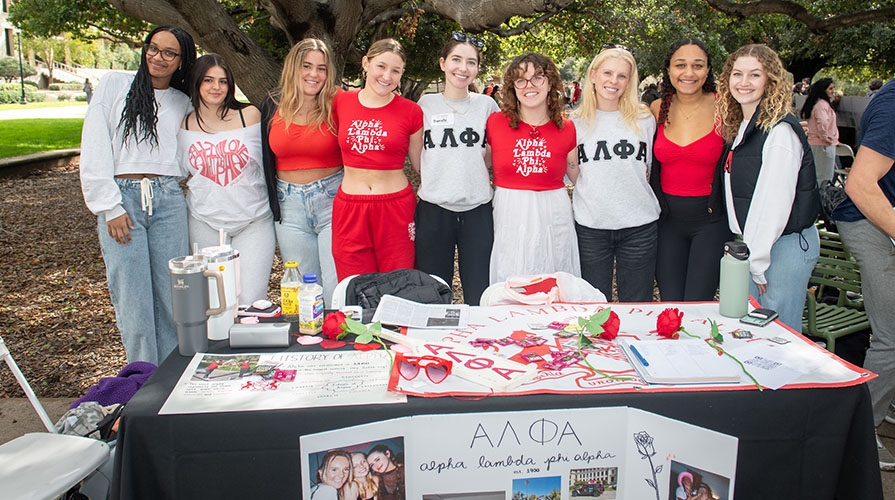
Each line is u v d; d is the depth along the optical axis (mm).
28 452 2006
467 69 3170
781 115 2611
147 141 2957
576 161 3277
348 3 6836
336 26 6938
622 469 1756
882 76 18547
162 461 1663
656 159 3203
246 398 1717
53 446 2039
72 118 26703
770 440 1799
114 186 2902
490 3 5953
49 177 11914
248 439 1661
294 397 1725
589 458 1743
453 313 2359
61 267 6211
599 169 3170
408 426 1674
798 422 1793
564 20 9328
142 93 2906
